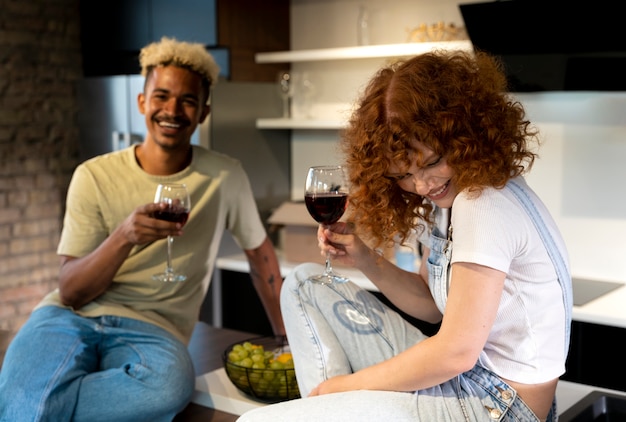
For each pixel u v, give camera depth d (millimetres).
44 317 2727
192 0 4473
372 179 1907
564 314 1876
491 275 1752
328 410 1842
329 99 4684
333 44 4664
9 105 4863
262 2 4629
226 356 2637
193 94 2945
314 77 4727
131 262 2869
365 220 2014
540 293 1830
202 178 3008
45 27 5004
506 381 1874
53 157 5113
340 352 2146
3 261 4898
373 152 1872
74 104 5184
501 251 1754
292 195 4895
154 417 2506
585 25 3232
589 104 3836
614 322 3170
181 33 4555
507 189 1831
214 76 3080
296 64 4828
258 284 3285
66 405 2436
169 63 2928
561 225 3982
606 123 3803
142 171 2947
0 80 4809
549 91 3582
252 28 4586
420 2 4289
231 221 3172
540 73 3549
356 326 2162
